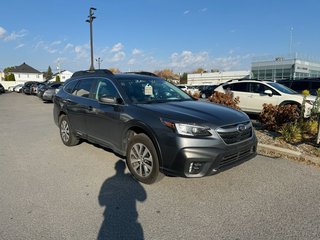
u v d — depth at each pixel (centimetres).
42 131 862
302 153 564
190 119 375
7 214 337
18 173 476
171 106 436
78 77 630
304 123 721
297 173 471
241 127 400
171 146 371
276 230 302
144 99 477
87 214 336
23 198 379
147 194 388
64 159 552
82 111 561
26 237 291
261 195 386
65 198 379
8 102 2105
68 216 332
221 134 374
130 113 436
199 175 366
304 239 287
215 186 413
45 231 301
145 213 338
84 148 632
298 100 929
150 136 400
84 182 433
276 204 360
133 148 434
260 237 290
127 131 448
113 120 471
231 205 357
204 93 1938
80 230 303
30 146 664
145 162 417
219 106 471
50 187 416
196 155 360
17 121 1091
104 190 403
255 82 1077
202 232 298
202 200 370
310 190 404
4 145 678
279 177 451
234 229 304
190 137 363
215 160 364
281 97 974
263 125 836
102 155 573
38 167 506
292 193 393
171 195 385
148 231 301
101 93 527
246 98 1076
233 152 383
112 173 470
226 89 1137
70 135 628
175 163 370
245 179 440
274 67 4909
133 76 540
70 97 618
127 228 307
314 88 1225
